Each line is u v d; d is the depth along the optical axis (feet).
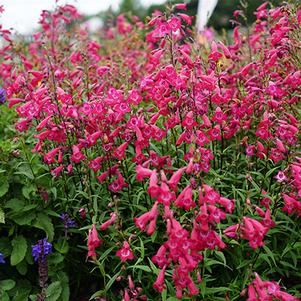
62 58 3.72
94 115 2.53
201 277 2.27
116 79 3.24
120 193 2.69
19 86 2.89
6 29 3.72
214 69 2.71
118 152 2.48
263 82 2.71
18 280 2.75
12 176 2.77
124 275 2.55
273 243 2.55
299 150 2.72
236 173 2.66
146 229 2.38
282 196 2.37
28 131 3.09
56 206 2.74
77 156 2.53
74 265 2.81
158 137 2.43
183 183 2.52
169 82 2.44
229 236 2.28
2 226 2.71
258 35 3.40
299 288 2.64
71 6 3.98
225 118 2.52
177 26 2.57
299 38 2.86
